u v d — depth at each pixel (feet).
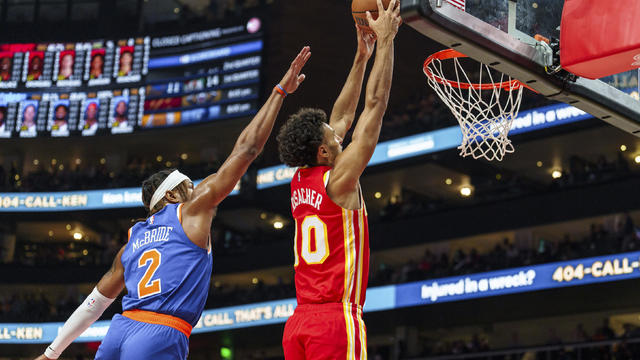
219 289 79.56
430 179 80.84
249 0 84.99
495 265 64.44
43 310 81.66
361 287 10.07
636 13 12.75
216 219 88.89
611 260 57.93
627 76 15.47
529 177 76.59
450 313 66.59
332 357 9.66
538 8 13.74
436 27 12.07
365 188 84.74
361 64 12.29
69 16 92.12
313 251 10.16
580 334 63.52
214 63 82.12
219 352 85.87
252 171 81.41
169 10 90.22
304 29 81.51
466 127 15.48
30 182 88.48
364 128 10.00
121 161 92.73
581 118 63.36
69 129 84.43
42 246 91.50
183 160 90.99
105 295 10.93
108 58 84.99
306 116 10.60
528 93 67.21
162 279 10.05
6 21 91.30
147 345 9.73
